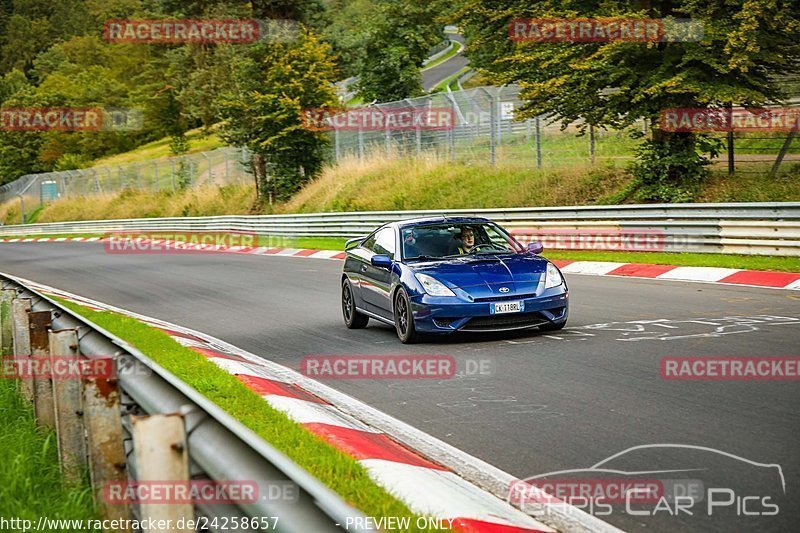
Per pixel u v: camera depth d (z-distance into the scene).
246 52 44.97
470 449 6.20
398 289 10.91
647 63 23.14
